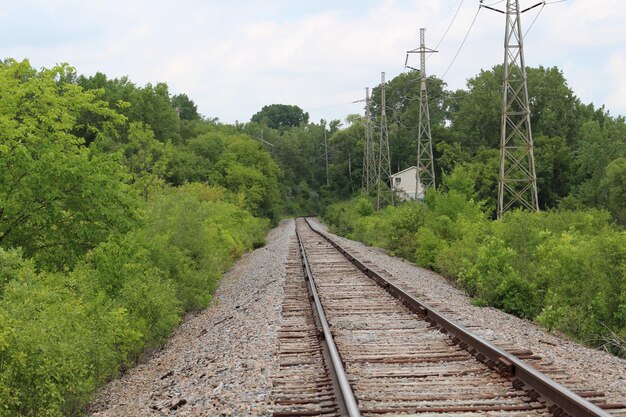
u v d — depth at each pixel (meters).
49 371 7.39
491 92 76.25
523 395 6.63
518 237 18.66
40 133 12.30
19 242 12.38
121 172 13.59
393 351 8.96
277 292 15.99
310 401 6.72
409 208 30.92
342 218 56.09
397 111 114.62
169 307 13.93
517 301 14.59
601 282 13.07
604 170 55.06
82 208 12.65
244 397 7.11
